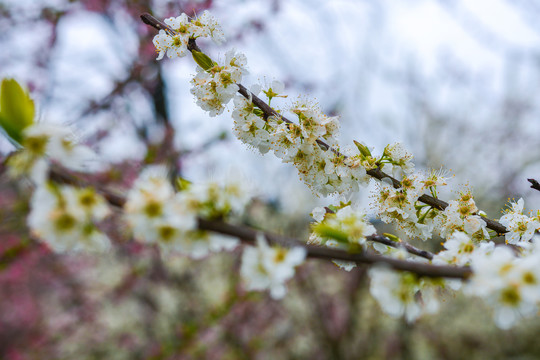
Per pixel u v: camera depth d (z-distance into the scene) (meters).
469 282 1.04
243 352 6.82
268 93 1.89
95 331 7.46
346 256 1.06
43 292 7.13
